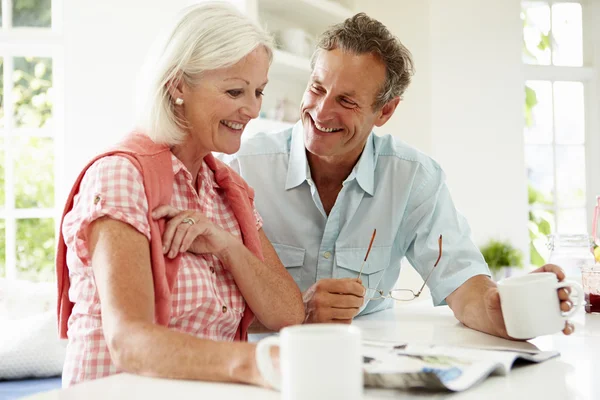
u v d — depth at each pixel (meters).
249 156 1.88
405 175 1.83
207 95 1.27
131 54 3.78
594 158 4.82
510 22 4.46
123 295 1.01
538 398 0.84
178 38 1.26
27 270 3.76
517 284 1.23
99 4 3.75
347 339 0.66
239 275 1.35
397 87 1.76
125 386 0.87
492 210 4.40
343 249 1.82
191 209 1.34
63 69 3.74
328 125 1.68
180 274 1.24
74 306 1.20
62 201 3.75
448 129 4.29
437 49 4.27
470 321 1.47
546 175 4.79
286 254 1.85
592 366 1.04
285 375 0.68
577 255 1.90
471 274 1.62
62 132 3.75
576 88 4.86
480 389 0.89
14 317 2.91
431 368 0.89
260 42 1.30
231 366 0.88
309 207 1.85
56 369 2.75
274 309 1.40
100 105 3.76
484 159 4.39
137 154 1.19
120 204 1.10
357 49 1.66
